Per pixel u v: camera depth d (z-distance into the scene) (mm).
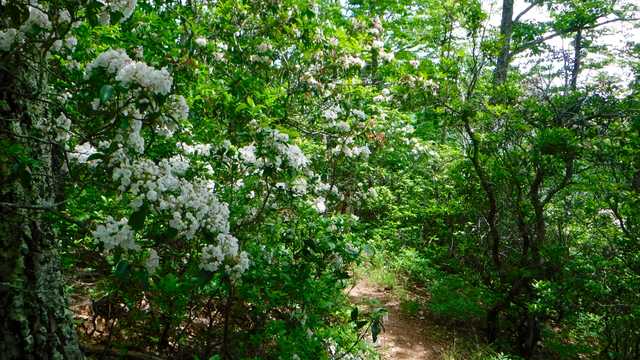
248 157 3607
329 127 5090
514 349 5668
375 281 6766
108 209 2877
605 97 5523
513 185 5988
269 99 4344
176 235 2176
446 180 7770
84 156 2611
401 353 4973
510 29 10117
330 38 5520
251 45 4973
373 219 8750
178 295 2924
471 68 6809
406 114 8055
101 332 3061
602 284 4848
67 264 2770
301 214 3873
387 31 11008
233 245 2342
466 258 7117
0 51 1930
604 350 5117
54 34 2145
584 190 5566
